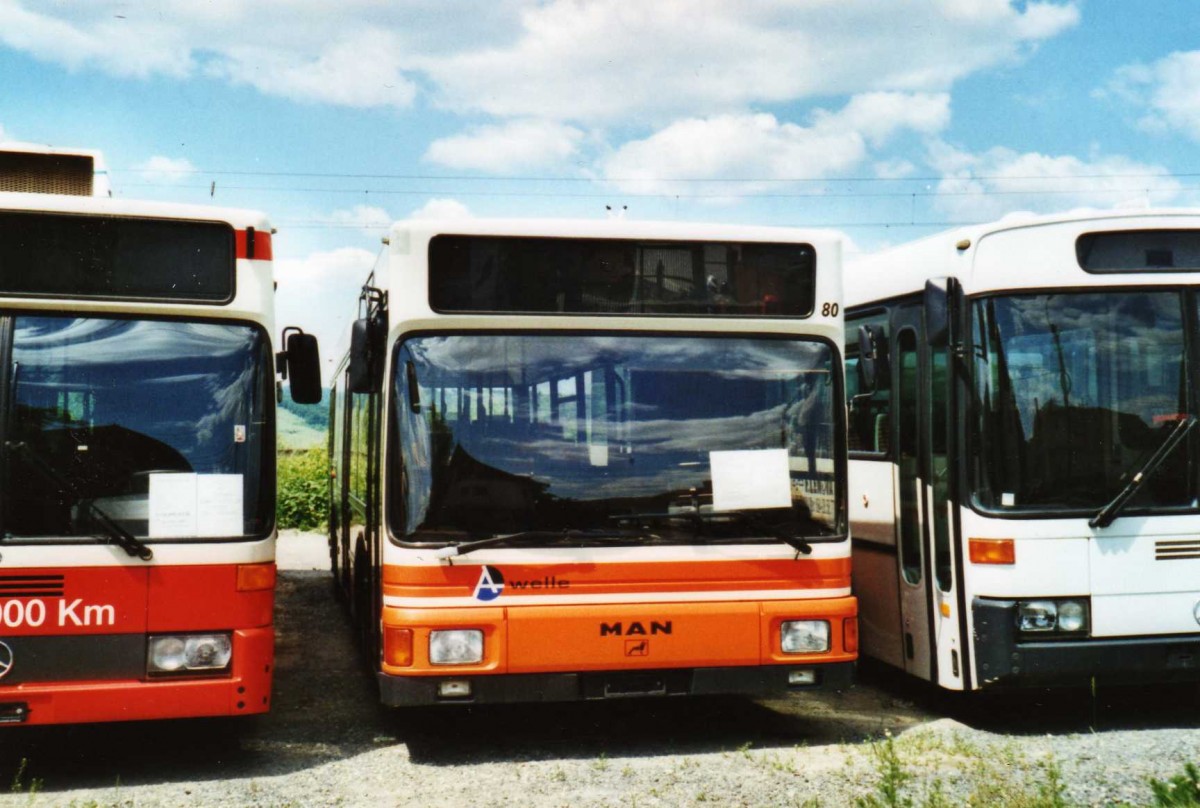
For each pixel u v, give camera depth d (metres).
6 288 6.20
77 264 6.29
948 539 7.35
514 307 6.66
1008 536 6.94
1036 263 7.16
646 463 6.68
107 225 6.36
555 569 6.48
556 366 6.67
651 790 6.08
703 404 6.78
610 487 6.62
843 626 6.79
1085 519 6.98
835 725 7.56
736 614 6.64
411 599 6.39
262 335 6.52
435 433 6.52
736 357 6.86
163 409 6.34
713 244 6.90
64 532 6.12
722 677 6.63
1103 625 6.95
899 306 8.21
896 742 7.01
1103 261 7.20
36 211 6.27
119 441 6.26
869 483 8.62
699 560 6.63
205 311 6.43
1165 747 6.79
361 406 9.16
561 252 6.73
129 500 6.23
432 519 6.46
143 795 6.07
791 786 6.12
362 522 8.85
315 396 6.77
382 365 6.90
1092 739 7.03
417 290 6.58
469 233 6.66
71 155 7.68
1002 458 7.03
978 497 7.05
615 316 6.73
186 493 6.30
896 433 8.18
